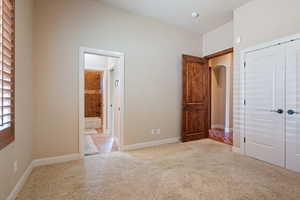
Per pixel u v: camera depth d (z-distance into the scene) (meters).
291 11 2.33
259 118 2.76
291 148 2.35
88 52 2.91
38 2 2.53
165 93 3.80
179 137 4.03
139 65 3.44
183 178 2.13
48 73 2.60
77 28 2.81
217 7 3.08
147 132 3.56
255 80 2.81
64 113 2.72
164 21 3.67
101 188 1.89
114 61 4.16
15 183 1.75
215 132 5.12
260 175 2.21
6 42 1.55
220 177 2.16
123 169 2.41
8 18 1.58
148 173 2.28
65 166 2.50
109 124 4.97
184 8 3.14
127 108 3.32
